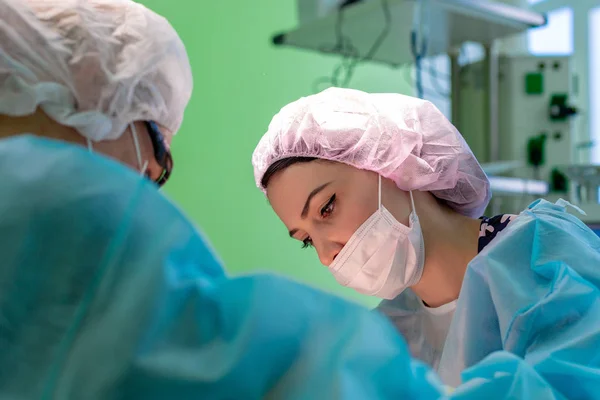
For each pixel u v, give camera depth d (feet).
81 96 2.60
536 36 11.21
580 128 10.66
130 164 2.81
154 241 1.61
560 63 8.18
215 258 1.77
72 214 1.59
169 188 7.41
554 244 3.19
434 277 3.99
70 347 1.48
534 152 8.04
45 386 1.45
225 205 7.82
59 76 2.54
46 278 1.54
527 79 8.13
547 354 2.60
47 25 2.59
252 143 8.09
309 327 1.58
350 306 1.64
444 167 4.03
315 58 8.71
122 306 1.49
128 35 2.79
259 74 8.20
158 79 2.91
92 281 1.54
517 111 8.14
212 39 7.79
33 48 2.50
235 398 1.46
